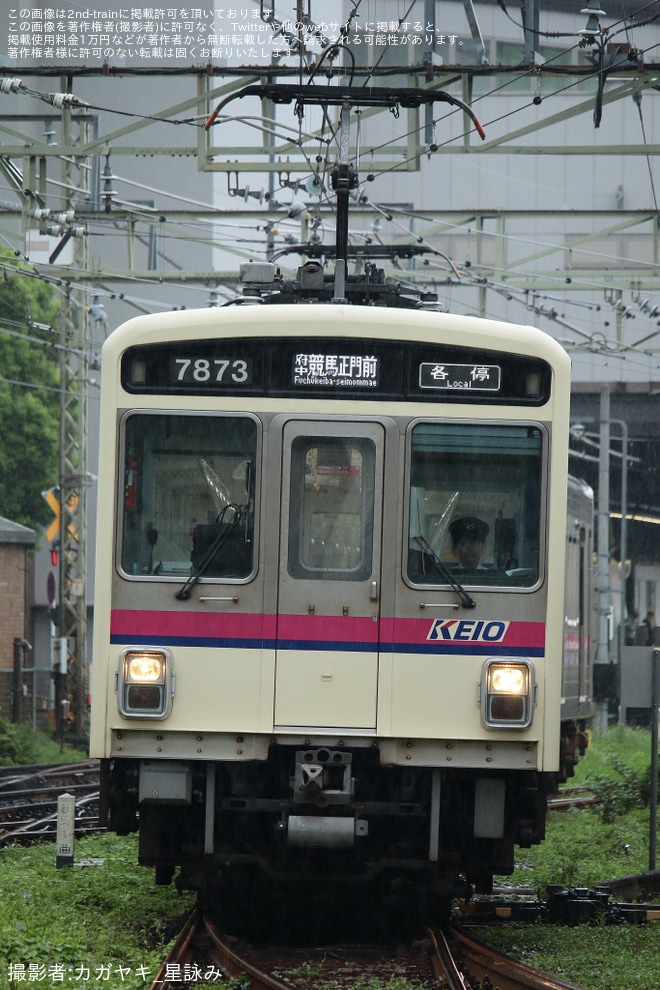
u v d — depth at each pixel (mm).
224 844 34125
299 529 31719
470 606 31516
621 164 161000
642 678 47062
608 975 30391
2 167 63781
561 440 32094
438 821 31906
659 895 44156
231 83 55875
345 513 31797
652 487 174875
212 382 32125
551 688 31516
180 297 150875
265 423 31938
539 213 75688
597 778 64562
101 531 31750
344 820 31594
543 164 161500
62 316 103688
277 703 31312
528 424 32125
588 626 65750
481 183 161875
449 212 76125
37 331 120562
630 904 39312
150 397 32094
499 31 144750
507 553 31922
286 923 36781
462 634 31531
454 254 162125
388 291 42781
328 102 46531
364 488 31844
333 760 31250
